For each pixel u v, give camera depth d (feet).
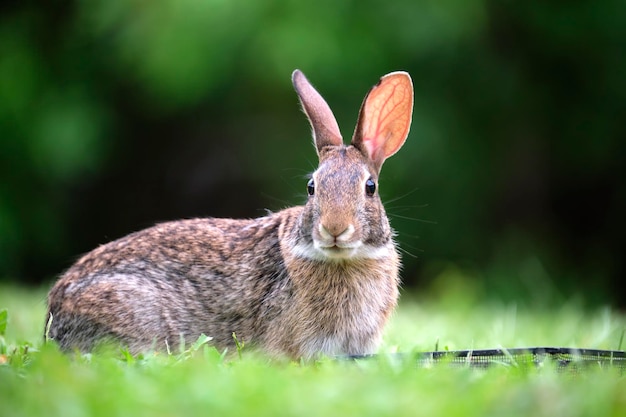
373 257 22.66
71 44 56.75
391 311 23.73
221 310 23.57
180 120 60.13
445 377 16.44
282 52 51.42
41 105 56.54
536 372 18.57
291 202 57.36
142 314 23.13
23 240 57.98
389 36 52.39
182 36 52.11
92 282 23.43
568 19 55.21
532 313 40.68
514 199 57.98
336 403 14.26
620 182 59.57
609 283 58.54
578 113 57.77
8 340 25.09
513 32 56.65
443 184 55.72
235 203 60.85
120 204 62.34
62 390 15.28
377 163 24.61
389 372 17.34
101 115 56.80
